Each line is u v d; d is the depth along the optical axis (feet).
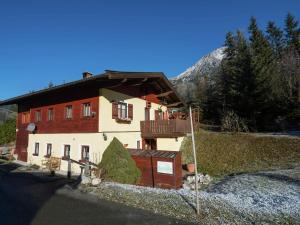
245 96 106.01
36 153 64.85
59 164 55.57
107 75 44.16
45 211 26.23
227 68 132.05
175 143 75.61
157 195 32.09
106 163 43.75
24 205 28.35
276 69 117.80
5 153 82.74
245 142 74.49
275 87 107.14
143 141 66.33
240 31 144.97
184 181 47.24
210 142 79.20
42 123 64.44
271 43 174.50
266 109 106.73
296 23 170.40
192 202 28.78
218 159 67.62
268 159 61.87
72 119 55.62
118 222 22.98
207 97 138.92
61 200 30.37
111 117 53.31
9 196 32.40
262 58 118.11
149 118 71.31
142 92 68.28
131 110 60.90
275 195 31.81
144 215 24.76
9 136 104.53
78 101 55.01
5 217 24.40
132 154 48.78
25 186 38.40
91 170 43.50
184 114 88.89
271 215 24.25
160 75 64.34
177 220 23.34
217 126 117.91
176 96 81.71
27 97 65.82
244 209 26.18
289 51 132.98
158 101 79.36
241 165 61.36
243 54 120.06
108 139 51.62
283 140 70.59
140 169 46.98
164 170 44.09
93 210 26.45
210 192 37.99
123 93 58.75
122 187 36.50
